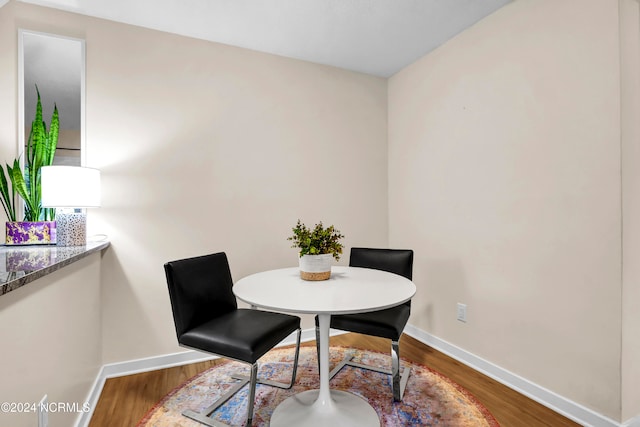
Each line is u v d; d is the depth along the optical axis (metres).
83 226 1.82
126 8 2.04
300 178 2.74
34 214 1.88
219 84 2.46
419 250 2.76
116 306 2.16
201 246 2.39
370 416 1.67
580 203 1.65
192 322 1.71
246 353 1.51
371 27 2.28
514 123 1.98
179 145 2.33
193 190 2.37
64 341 1.39
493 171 2.12
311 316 2.77
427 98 2.66
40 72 2.00
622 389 1.50
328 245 1.82
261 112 2.60
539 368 1.84
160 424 1.65
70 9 2.04
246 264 2.54
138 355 2.21
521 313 1.94
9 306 0.93
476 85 2.23
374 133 3.06
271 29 2.29
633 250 1.53
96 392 1.88
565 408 1.71
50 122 2.01
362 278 1.84
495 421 1.66
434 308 2.60
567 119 1.71
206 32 2.32
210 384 2.03
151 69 2.26
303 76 2.76
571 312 1.69
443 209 2.51
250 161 2.56
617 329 1.51
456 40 2.39
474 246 2.25
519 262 1.95
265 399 1.87
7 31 1.92
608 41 1.54
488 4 2.03
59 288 1.33
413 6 2.05
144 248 2.23
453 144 2.42
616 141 1.51
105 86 2.14
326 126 2.86
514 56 1.98
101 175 2.12
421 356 2.43
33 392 1.08
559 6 1.74
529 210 1.90
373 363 2.30
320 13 2.11
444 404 1.81
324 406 1.67
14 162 1.80
